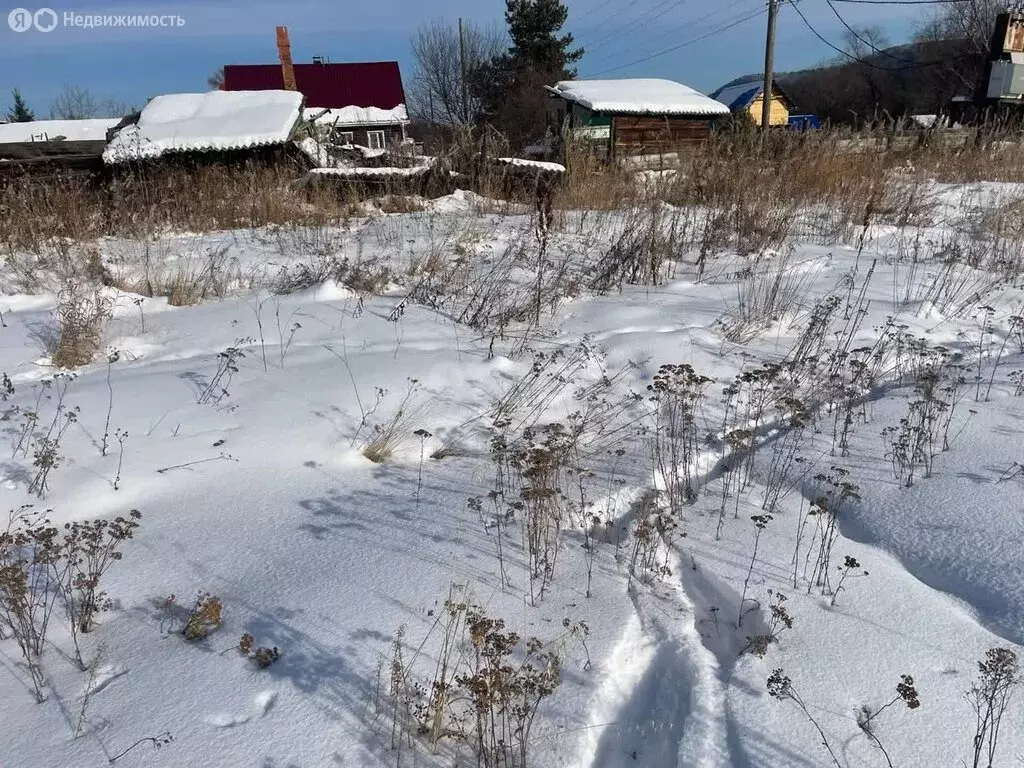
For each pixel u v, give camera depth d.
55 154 13.64
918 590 2.97
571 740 2.34
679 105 20.31
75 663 2.65
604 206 10.54
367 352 5.45
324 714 2.38
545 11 42.62
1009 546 3.11
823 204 10.50
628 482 3.89
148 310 6.71
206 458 4.02
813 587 3.01
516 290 6.84
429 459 4.22
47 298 7.05
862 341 5.85
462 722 2.38
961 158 13.67
